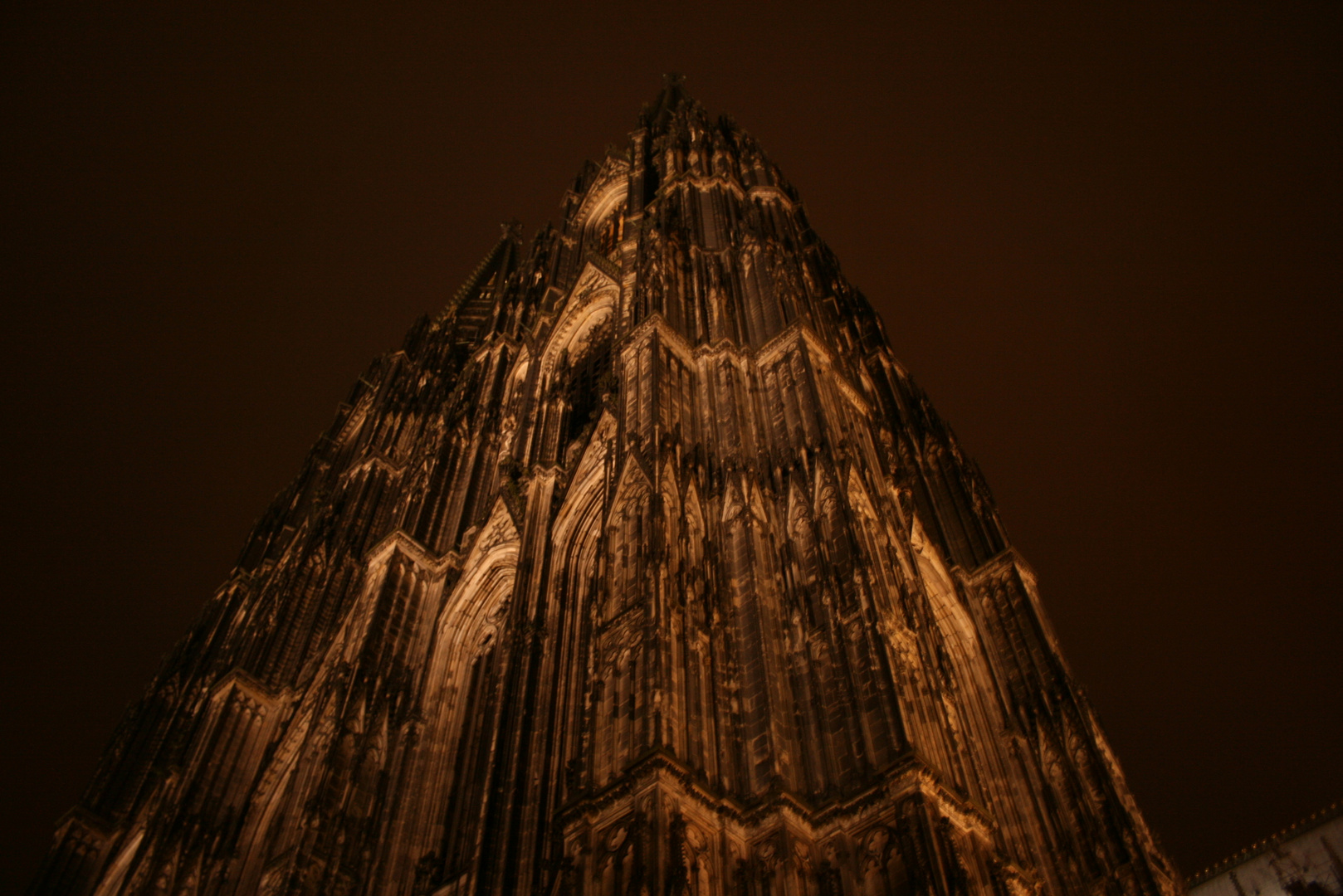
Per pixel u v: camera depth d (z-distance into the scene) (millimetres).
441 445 71750
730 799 29781
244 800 57031
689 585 36344
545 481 55219
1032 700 50750
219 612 85438
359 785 46875
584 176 105688
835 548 37156
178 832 52875
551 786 37562
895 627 35219
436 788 46344
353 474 84625
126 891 49812
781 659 34781
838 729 31656
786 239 70188
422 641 56250
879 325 80312
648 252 60000
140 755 72562
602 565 39219
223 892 50125
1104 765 46125
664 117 101750
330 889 42281
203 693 70938
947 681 36000
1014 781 47250
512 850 35406
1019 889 31906
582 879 28406
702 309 55969
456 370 99688
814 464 41344
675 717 30953
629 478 41875
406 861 43156
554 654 42875
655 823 27453
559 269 91625
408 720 50344
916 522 55469
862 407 54875
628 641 34406
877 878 27422
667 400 46469
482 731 41469
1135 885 41438
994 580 57750
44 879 63500
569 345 72750
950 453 67688
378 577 59156
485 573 57219
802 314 52312
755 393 48688
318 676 58062
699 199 73938
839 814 29203
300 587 71688
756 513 40219
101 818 68188
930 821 27344
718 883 27812
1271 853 66188
